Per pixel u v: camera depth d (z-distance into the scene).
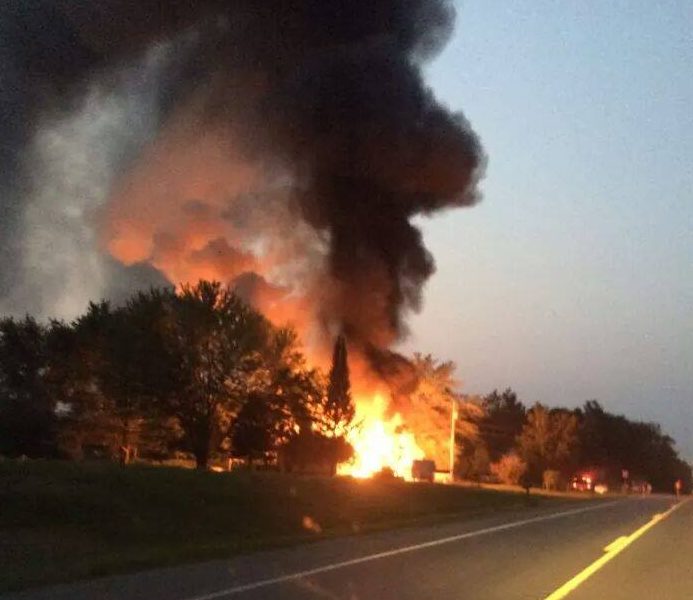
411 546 20.41
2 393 40.47
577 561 18.38
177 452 38.25
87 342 39.31
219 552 17.58
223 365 35.88
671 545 22.95
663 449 155.62
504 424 116.81
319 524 25.17
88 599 11.86
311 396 39.72
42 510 19.42
